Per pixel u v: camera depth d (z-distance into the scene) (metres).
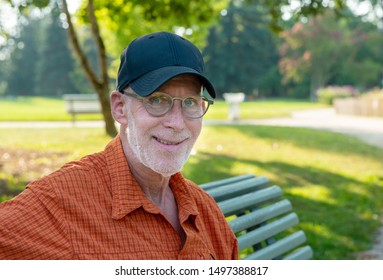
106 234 1.73
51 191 1.71
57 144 11.61
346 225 6.02
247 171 9.01
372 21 59.97
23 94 78.19
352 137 15.12
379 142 14.09
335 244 5.34
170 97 1.78
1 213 1.63
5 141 12.41
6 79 83.12
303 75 62.03
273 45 66.31
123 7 11.61
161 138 1.78
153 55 1.78
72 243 1.67
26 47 77.69
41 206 1.68
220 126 17.12
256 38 64.00
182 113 1.81
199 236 1.99
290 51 62.84
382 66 62.16
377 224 6.16
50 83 71.06
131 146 1.83
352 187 8.04
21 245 1.61
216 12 12.11
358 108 27.34
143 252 1.77
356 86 67.19
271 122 21.45
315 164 10.00
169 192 2.02
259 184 3.27
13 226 1.62
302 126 18.97
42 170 8.26
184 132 1.81
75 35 11.80
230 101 22.80
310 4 10.45
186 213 1.96
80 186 1.76
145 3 10.39
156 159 1.78
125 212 1.76
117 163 1.84
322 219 6.18
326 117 26.09
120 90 1.84
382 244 5.48
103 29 15.99
